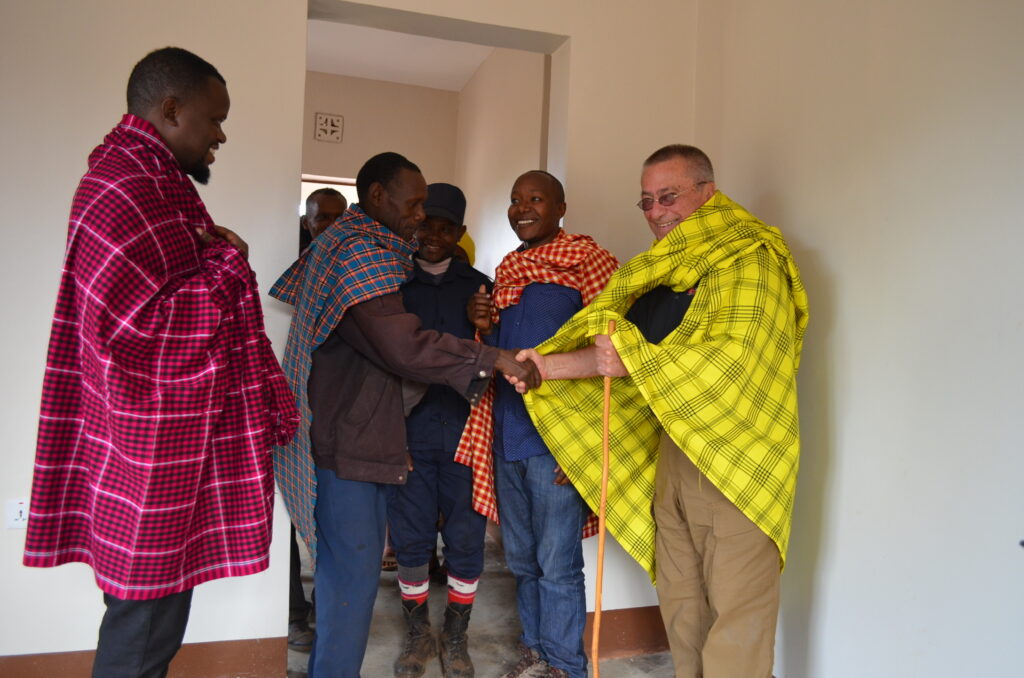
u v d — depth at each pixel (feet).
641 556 7.06
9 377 7.18
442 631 8.37
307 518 6.68
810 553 7.09
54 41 7.19
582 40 8.80
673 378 5.99
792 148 7.48
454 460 7.75
